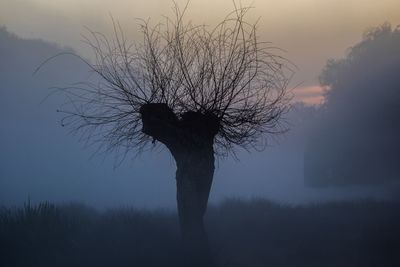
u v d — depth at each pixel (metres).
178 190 7.86
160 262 7.57
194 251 7.68
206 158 7.83
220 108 7.84
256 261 8.47
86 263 7.51
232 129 8.19
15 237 8.16
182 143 7.80
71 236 8.70
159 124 7.77
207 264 7.66
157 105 7.78
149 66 7.81
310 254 8.94
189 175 7.77
